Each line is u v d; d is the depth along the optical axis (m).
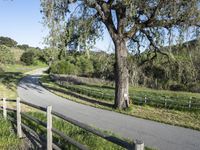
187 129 18.98
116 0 24.50
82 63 65.00
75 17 27.12
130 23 26.28
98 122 20.12
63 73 74.12
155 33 28.19
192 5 23.19
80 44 27.19
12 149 8.88
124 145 4.96
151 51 29.39
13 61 104.94
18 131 10.09
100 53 28.72
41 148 8.80
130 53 29.66
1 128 10.38
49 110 8.00
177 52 27.50
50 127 8.03
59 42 26.45
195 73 28.95
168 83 44.50
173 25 25.73
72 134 9.88
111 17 27.00
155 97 34.75
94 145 8.95
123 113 24.98
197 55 27.05
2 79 51.94
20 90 39.25
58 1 25.23
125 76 27.80
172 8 23.62
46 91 40.06
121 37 27.33
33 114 13.70
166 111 27.14
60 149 7.75
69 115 22.47
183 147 14.27
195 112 26.67
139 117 23.17
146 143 14.76
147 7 23.92
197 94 41.62
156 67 32.03
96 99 34.16
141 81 33.34
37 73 86.69
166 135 16.86
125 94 27.61
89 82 53.34
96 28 28.44
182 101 29.86
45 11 24.86
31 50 126.38
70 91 40.66
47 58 29.75
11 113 12.55
